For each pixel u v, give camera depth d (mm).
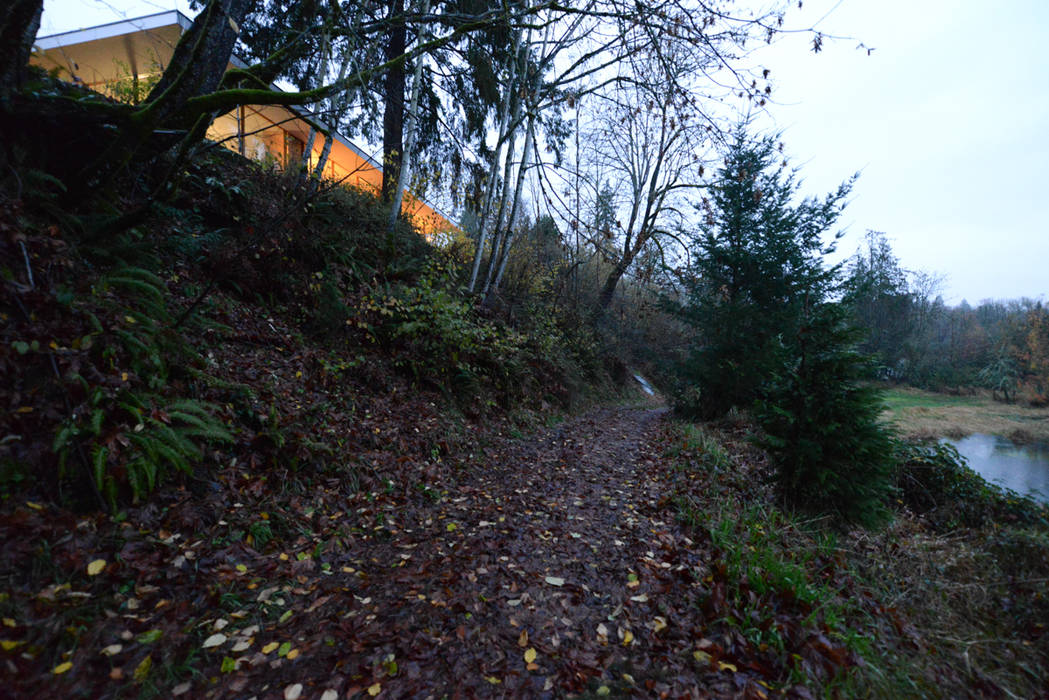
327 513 3756
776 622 2605
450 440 6125
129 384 3305
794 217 10953
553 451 7328
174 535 2854
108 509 2748
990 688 2744
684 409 12727
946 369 38281
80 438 2820
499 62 9156
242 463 3732
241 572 2803
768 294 11164
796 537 4297
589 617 2760
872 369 4832
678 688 2162
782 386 5371
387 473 4691
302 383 5203
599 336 18609
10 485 2479
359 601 2752
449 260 10492
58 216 3941
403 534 3758
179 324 4207
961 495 6508
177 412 3336
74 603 2180
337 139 13383
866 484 4742
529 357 10945
